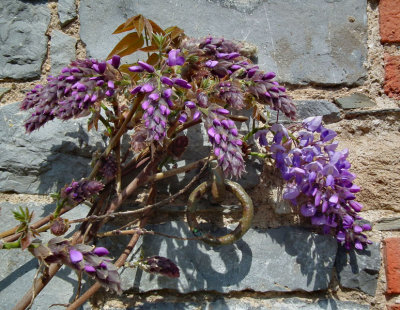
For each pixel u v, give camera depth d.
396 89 0.86
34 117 0.67
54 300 0.74
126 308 0.75
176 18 0.85
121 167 0.76
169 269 0.69
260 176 0.82
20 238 0.62
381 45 0.88
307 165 0.74
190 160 0.81
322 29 0.88
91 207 0.74
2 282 0.74
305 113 0.85
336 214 0.78
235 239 0.74
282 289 0.78
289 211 0.81
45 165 0.79
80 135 0.80
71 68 0.65
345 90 0.87
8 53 0.82
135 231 0.71
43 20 0.84
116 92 0.66
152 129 0.60
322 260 0.80
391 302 0.80
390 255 0.81
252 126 0.82
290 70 0.86
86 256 0.60
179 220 0.79
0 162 0.78
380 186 0.83
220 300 0.77
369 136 0.85
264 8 0.88
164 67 0.65
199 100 0.65
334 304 0.79
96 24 0.84
